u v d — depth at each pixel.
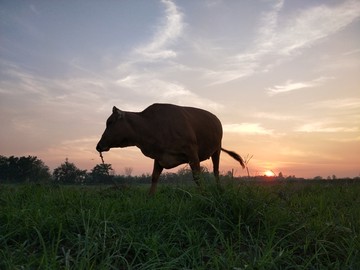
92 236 3.39
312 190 8.09
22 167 41.22
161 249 3.31
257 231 3.86
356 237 3.55
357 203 5.57
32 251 3.39
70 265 3.00
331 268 3.10
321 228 3.86
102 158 8.01
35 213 4.01
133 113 8.19
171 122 8.05
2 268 2.86
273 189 5.27
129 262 3.21
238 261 3.08
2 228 3.74
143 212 4.26
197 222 4.02
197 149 8.33
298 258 3.36
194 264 3.04
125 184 7.89
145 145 8.03
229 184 4.63
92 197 5.84
